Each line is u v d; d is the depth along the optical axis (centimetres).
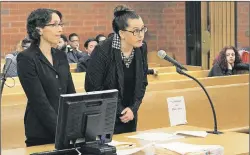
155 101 517
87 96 263
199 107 559
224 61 695
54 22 333
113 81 359
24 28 997
